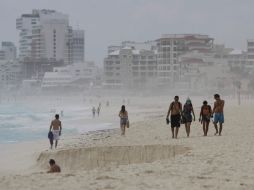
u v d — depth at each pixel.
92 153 57.66
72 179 30.86
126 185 28.23
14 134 146.88
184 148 49.75
